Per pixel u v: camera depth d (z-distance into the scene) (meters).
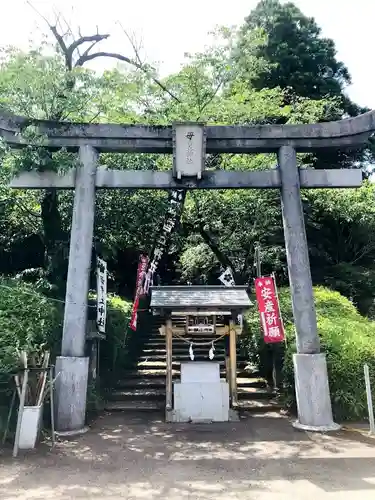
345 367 7.23
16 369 5.53
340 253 17.12
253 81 18.45
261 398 8.85
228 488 4.21
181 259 16.25
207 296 7.93
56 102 8.28
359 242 16.91
